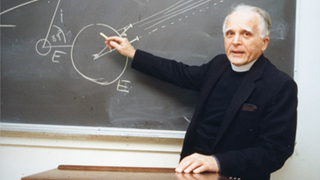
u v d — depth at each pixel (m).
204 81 1.09
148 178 0.75
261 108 0.94
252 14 0.93
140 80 1.23
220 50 1.21
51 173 0.83
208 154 1.01
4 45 1.22
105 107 1.23
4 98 1.23
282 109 0.92
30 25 1.22
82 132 1.21
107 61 1.22
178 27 1.20
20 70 1.23
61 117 1.23
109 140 1.23
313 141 1.25
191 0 1.20
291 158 1.26
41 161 1.26
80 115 1.23
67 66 1.22
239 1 1.19
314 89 1.23
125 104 1.23
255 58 0.96
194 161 0.84
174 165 1.26
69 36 1.21
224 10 1.19
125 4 1.20
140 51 1.13
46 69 1.23
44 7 1.21
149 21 1.20
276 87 0.93
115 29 1.21
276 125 0.92
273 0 1.18
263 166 0.88
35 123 1.23
